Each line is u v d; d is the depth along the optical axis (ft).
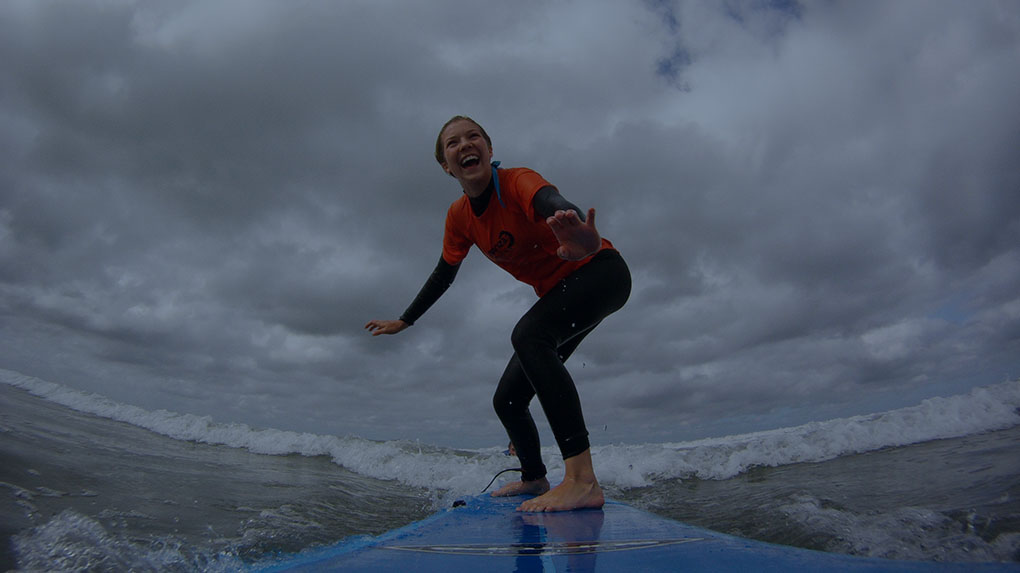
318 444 20.89
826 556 3.64
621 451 20.08
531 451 9.98
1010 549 4.49
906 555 4.74
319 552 4.85
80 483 7.44
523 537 4.95
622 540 4.62
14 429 10.93
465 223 9.11
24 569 4.29
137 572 4.57
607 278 8.24
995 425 15.20
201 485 9.29
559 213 5.39
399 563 3.79
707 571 3.21
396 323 10.85
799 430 21.20
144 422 19.81
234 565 4.98
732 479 14.38
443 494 14.12
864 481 9.57
